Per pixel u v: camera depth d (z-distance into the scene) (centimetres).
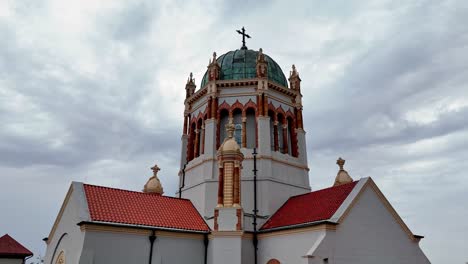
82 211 2719
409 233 3073
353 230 2739
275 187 3631
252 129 3994
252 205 3519
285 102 4247
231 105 4034
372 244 2809
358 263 2673
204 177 3697
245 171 3681
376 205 2972
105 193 3089
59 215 3153
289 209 3369
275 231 3045
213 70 4162
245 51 4519
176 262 2934
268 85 4081
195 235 3100
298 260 2766
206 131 3925
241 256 2991
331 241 2591
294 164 3956
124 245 2741
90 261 2533
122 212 2939
